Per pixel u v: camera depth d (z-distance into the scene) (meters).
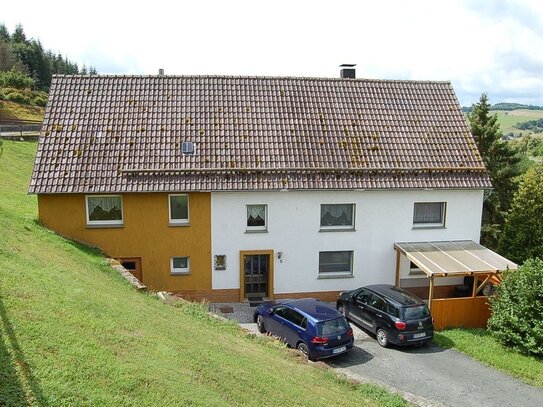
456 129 22.59
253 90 22.45
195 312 14.88
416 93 23.83
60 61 125.50
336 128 21.66
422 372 14.58
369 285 19.34
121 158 19.30
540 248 27.53
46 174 18.55
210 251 19.77
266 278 20.61
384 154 21.08
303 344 14.80
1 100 68.50
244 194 19.50
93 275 14.66
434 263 18.83
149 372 8.44
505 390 13.60
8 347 7.59
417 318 16.03
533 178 29.84
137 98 21.34
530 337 15.73
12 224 16.30
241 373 10.07
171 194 19.23
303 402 9.70
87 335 9.06
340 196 20.12
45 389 6.84
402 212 20.75
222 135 20.56
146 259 19.45
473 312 18.61
